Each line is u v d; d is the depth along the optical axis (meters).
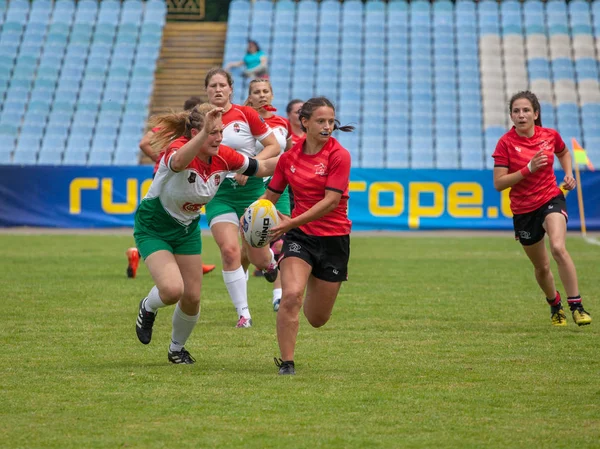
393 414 11.34
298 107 24.48
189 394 12.43
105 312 20.59
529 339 17.11
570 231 47.69
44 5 70.12
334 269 14.00
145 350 16.03
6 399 12.09
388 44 67.00
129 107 61.38
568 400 12.11
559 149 19.38
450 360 14.99
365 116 61.03
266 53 66.44
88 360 15.04
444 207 47.78
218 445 9.94
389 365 14.57
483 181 47.66
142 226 14.41
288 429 10.62
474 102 62.41
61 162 57.59
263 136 19.14
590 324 18.97
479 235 46.34
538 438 10.24
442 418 11.13
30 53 65.75
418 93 62.91
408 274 28.77
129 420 11.01
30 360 15.00
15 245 39.84
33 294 23.73
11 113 60.62
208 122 12.93
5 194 48.16
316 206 13.45
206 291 25.05
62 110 61.06
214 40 69.81
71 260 33.28
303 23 68.69
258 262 20.11
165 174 13.61
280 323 13.76
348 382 13.22
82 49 66.31
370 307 21.42
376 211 47.84
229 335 17.70
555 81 64.31
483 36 67.75
